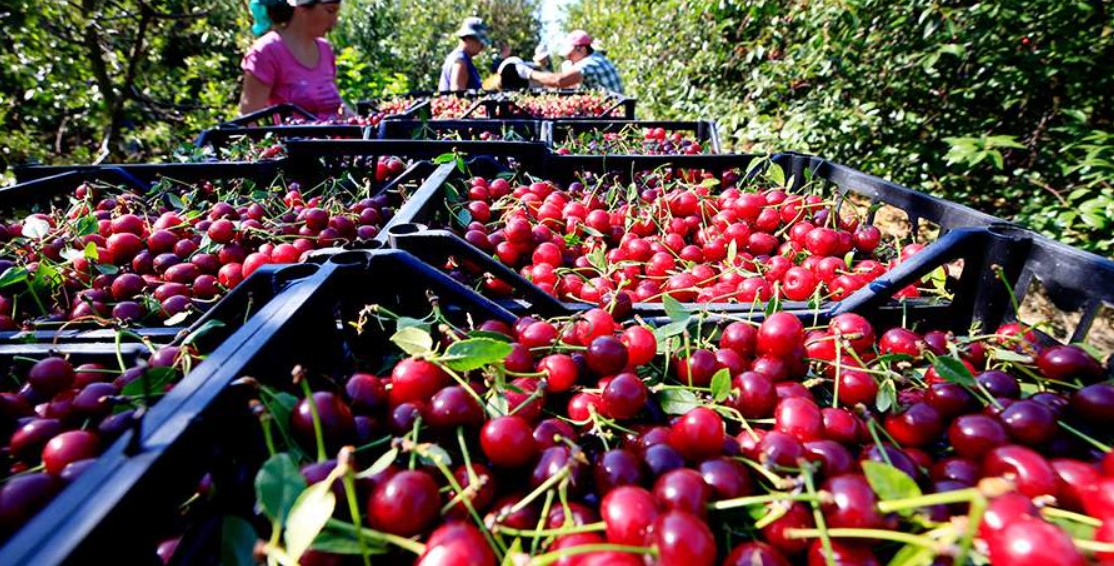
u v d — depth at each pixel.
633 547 0.60
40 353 1.07
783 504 0.66
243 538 0.60
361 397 0.84
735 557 0.65
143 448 0.54
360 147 2.17
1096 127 3.26
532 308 1.24
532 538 0.71
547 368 0.96
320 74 4.45
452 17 17.09
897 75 3.66
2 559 0.42
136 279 1.44
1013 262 1.25
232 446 0.67
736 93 5.10
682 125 3.55
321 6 4.21
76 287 1.47
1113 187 2.58
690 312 1.10
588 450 0.89
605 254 1.71
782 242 1.86
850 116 3.74
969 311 1.33
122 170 2.17
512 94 5.49
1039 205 3.04
